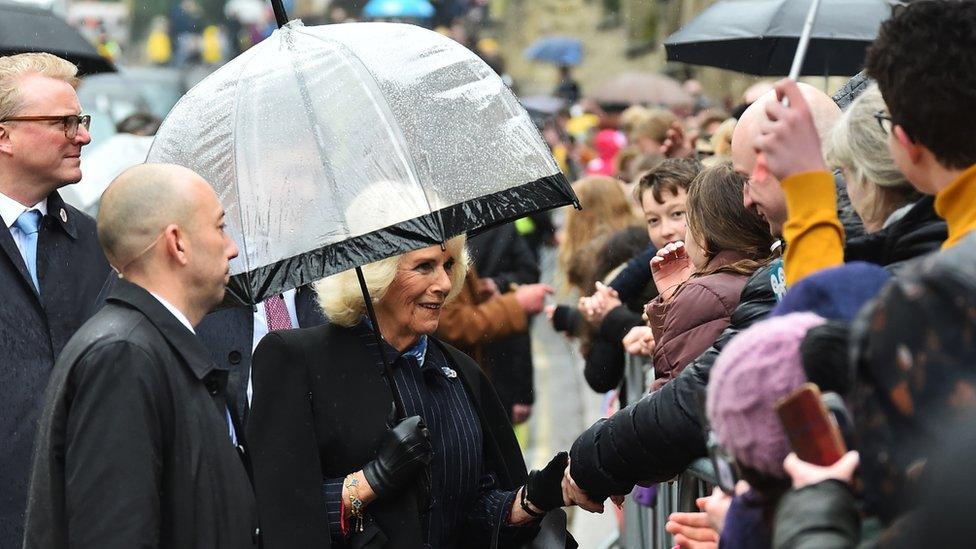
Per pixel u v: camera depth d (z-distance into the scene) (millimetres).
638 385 5543
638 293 5918
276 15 3924
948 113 2295
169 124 3842
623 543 6703
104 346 3250
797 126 2617
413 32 3910
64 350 3363
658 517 5105
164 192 3395
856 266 2400
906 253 2662
